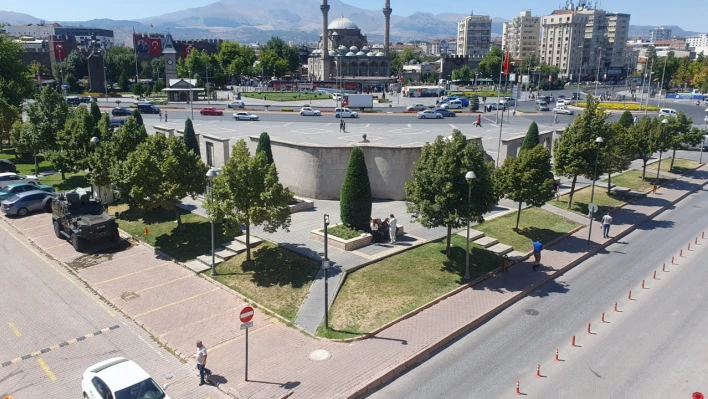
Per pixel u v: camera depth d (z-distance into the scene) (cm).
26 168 4762
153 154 2945
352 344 1961
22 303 2259
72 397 1655
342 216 2973
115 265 2677
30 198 3525
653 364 1880
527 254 2903
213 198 2589
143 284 2459
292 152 3794
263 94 12675
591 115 3581
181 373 1784
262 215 2486
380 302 2266
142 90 12088
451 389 1723
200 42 19000
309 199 3681
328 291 2333
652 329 2133
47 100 4434
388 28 16850
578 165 3538
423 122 7988
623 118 5028
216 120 8000
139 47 17350
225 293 2377
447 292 2391
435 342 1973
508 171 3125
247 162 2508
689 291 2502
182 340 1981
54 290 2392
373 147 3659
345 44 19175
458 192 2508
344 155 3662
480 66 17862
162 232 3091
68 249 2892
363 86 14812
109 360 1681
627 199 4122
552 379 1781
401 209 3503
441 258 2716
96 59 12750
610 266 2842
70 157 3819
